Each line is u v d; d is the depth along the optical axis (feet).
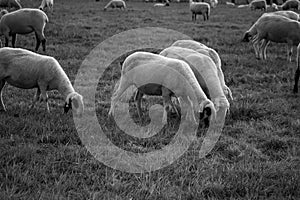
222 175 27.55
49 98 34.83
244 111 33.53
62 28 57.62
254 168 28.09
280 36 44.19
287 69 42.01
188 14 88.33
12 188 25.91
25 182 26.35
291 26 43.60
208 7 77.77
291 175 27.58
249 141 30.63
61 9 85.61
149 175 27.40
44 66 31.94
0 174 26.66
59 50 45.73
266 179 27.27
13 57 31.94
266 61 44.39
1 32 43.62
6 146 28.58
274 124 32.37
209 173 27.66
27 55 32.12
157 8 103.86
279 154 29.37
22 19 43.39
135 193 26.30
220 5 131.13
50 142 29.63
